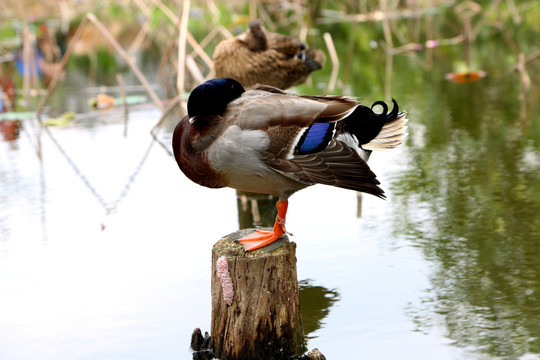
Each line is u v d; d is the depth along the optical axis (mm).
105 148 11031
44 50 19250
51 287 6730
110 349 5672
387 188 8711
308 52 9031
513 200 8062
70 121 12781
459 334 5586
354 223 7781
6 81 15422
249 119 4789
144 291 6582
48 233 7969
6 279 6918
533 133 10297
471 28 18516
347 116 5008
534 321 5703
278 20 20750
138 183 9500
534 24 18266
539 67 14102
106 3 24859
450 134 10531
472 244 7102
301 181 4801
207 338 5578
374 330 5703
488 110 11555
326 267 6789
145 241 7668
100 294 6562
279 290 5258
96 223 8211
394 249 7090
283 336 5344
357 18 20359
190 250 7391
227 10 21359
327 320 5875
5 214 8555
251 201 8641
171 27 20484
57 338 5859
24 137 11922
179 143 4984
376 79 14180
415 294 6227
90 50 19344
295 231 7664
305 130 4809
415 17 20406
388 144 5227
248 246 5316
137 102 13914
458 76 13500
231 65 8578
